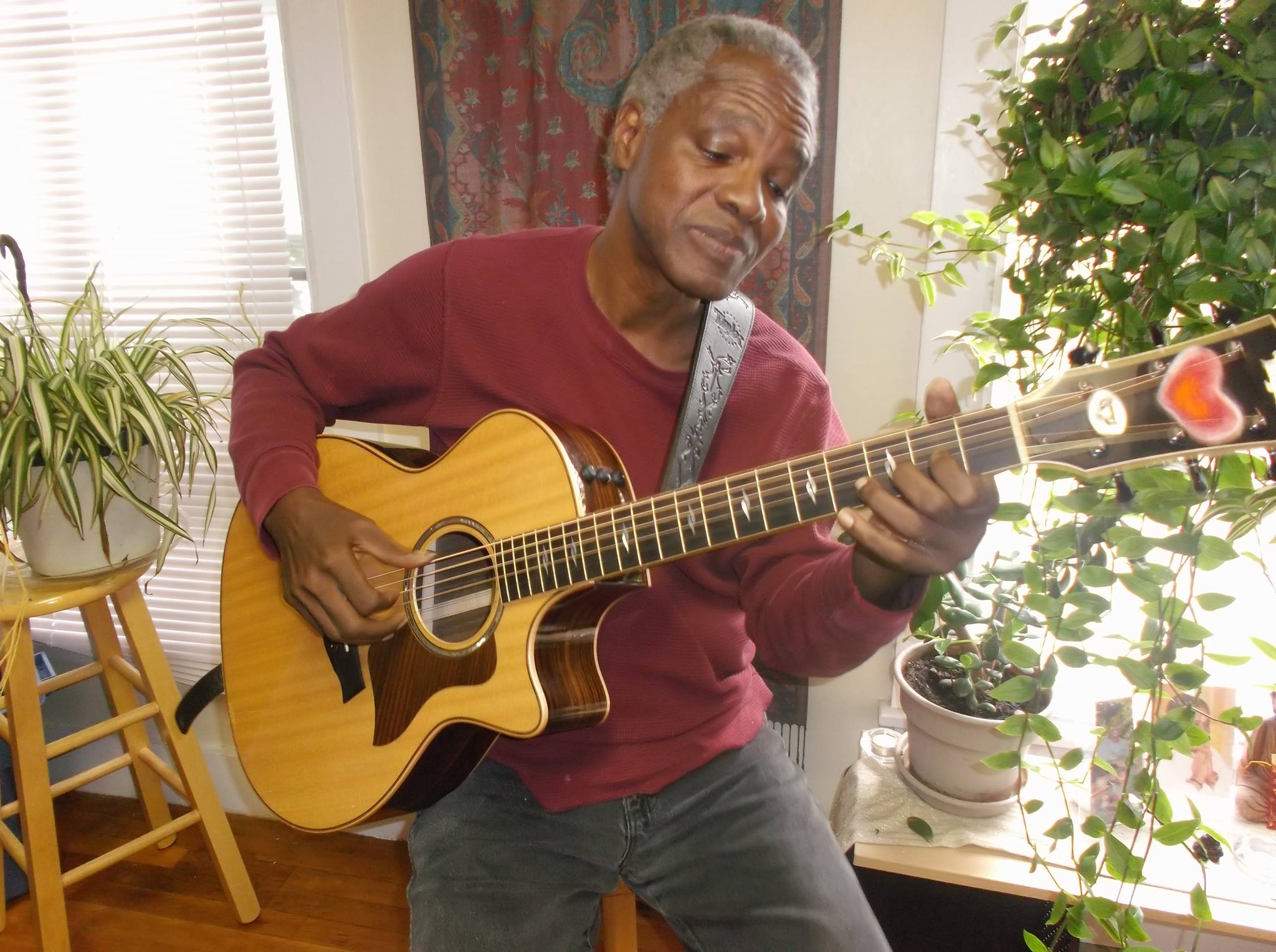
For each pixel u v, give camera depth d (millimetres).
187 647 2201
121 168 1951
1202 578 1462
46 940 1614
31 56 1928
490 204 1690
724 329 1125
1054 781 1463
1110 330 937
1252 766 1400
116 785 2260
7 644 1524
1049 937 1317
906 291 1634
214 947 1775
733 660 1216
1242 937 1220
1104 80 905
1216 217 835
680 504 906
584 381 1139
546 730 995
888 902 1370
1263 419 657
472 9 1616
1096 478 917
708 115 952
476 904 1059
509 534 1052
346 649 1157
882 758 1538
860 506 803
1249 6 792
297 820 1161
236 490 2094
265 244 1925
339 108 1749
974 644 1430
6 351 1500
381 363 1225
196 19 1828
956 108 1501
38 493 1541
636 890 1194
